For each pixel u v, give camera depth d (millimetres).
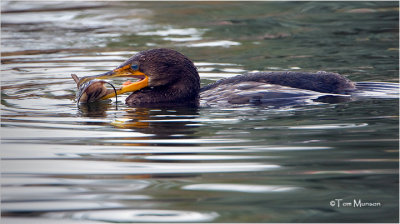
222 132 9516
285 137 9125
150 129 9820
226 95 11719
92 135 9500
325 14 23859
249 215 6402
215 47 18719
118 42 19812
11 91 13227
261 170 7688
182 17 24125
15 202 6812
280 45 18688
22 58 17375
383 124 9695
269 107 11148
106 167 7918
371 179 7316
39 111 11297
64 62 16703
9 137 9398
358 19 22719
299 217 6375
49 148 8797
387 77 13836
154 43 19562
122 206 6676
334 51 17453
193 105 11672
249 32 21031
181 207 6621
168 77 12266
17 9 26234
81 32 21641
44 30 22078
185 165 7938
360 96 11648
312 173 7547
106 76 12438
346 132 9297
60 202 6809
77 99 12133
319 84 11945
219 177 7496
